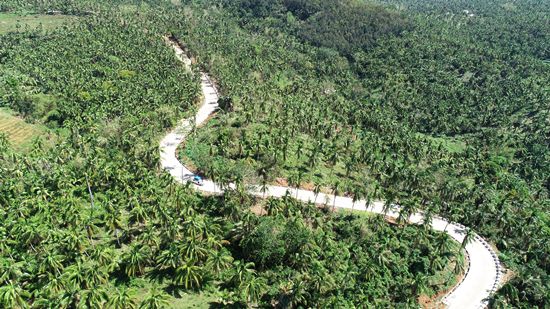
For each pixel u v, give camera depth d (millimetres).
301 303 103500
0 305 92000
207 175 149375
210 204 135000
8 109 198125
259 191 142125
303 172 161375
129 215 123062
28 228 111188
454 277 120250
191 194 135375
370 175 170750
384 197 154125
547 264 129625
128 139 162250
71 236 107188
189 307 99125
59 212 125062
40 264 101125
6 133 178125
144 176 139875
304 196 148250
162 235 114250
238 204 129250
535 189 185375
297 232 116562
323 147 179500
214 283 107688
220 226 122000
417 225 136500
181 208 125000
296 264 116812
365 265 117312
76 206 124500
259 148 160375
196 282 102688
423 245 128000
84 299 90625
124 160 148500
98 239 118375
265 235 113125
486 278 121438
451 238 133250
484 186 168875
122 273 107562
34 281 102062
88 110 185750
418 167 185125
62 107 190375
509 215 144250
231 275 107812
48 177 139875
